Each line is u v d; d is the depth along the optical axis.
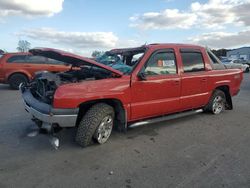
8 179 2.96
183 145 4.13
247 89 11.77
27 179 2.96
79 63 4.29
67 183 2.89
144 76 4.12
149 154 3.74
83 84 3.59
